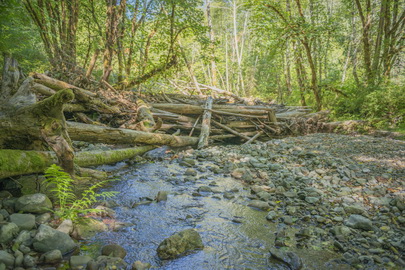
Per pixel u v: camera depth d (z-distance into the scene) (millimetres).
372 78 13875
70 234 2785
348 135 10234
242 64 30359
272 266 2494
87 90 8266
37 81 6641
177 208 3748
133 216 3416
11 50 6125
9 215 2826
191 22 10383
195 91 15500
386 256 2637
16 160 3365
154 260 2514
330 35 13883
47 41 9539
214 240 2932
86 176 4375
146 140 6508
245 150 7484
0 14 4727
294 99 17906
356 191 4367
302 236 3029
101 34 10297
